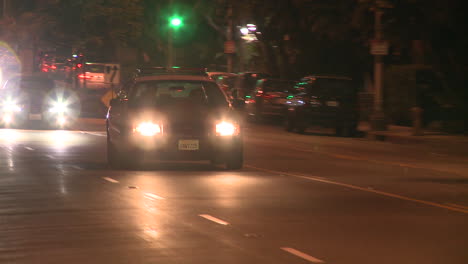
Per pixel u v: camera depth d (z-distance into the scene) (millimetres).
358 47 47781
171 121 20891
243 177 20109
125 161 21453
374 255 11164
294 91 41531
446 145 32969
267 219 13938
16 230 12789
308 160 25297
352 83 38625
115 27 69562
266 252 11219
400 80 42281
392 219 14141
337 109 37812
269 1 47312
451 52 41344
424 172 22406
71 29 68375
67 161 23578
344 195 17125
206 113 21266
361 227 13305
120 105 22016
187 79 22328
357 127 38656
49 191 17250
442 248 11703
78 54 63375
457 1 38281
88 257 10844
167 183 18672
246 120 47812
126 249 11344
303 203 15844
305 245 11766
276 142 33062
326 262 10672
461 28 39688
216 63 77188
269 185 18594
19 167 21938
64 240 11984
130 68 76812
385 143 33969
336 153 28250
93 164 22828
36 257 10852
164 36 76188
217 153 21234
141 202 15695
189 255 10953
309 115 37938
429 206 15734
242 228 13047
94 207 15070
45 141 30703
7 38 66938
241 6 48812
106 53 74875
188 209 14906
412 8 38844
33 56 67000
